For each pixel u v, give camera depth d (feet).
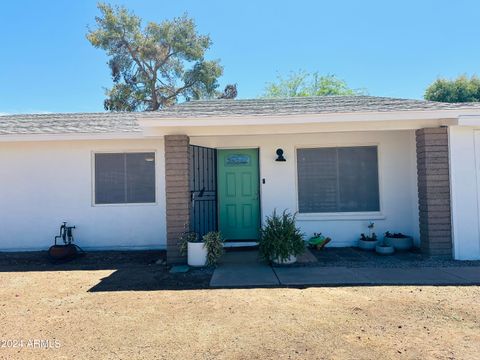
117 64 95.45
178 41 96.12
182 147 26.20
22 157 32.78
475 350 12.19
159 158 32.68
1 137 30.81
